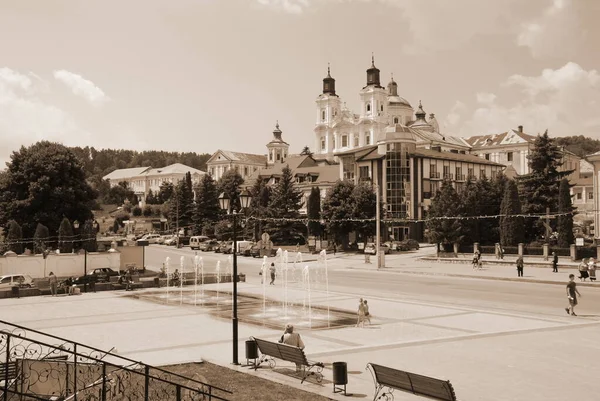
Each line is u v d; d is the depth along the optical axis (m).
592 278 41.31
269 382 14.56
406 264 62.53
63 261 51.12
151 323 25.83
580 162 149.38
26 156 75.00
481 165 111.44
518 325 23.58
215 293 38.81
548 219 62.94
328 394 13.41
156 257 77.44
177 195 119.88
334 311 29.14
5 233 72.19
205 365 16.55
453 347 18.81
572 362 16.56
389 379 12.39
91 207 79.88
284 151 183.00
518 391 13.66
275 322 25.86
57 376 13.04
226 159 182.38
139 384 14.06
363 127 153.38
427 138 127.81
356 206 81.31
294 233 92.38
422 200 96.44
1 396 11.70
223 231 102.81
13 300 35.97
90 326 25.03
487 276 46.06
